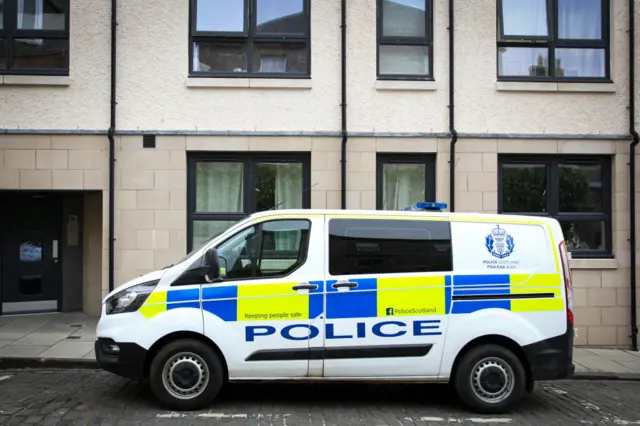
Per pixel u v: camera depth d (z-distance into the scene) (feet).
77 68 29.01
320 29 29.68
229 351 17.87
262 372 18.06
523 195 30.45
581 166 30.71
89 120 28.99
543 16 30.96
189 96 29.25
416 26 30.71
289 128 29.48
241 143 29.25
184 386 17.92
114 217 28.81
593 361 26.53
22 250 33.63
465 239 18.81
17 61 29.63
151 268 28.84
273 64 30.30
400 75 30.40
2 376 22.31
